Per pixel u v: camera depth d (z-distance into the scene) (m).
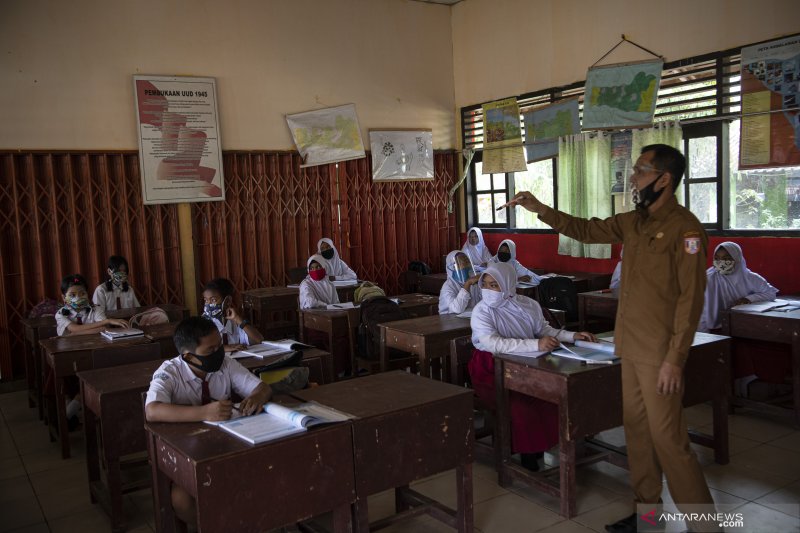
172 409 2.35
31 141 5.99
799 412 3.91
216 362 2.52
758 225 5.66
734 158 5.77
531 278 6.69
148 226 6.63
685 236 2.32
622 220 2.64
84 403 3.28
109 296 5.39
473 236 7.70
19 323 5.98
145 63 6.54
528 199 2.87
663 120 6.18
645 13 6.35
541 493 3.20
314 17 7.58
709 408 4.40
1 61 5.84
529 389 3.04
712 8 5.80
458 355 3.60
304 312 5.16
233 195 7.10
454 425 2.55
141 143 6.48
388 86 8.19
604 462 3.57
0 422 4.91
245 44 7.12
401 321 4.43
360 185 8.02
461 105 8.66
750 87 5.52
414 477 2.44
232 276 7.14
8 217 5.89
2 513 3.27
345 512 2.28
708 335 3.48
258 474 2.07
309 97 7.59
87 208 6.27
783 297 4.83
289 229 7.52
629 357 2.51
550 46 7.35
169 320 5.34
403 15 8.27
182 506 2.47
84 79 6.23
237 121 7.11
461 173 8.76
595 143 6.73
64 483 3.63
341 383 2.80
